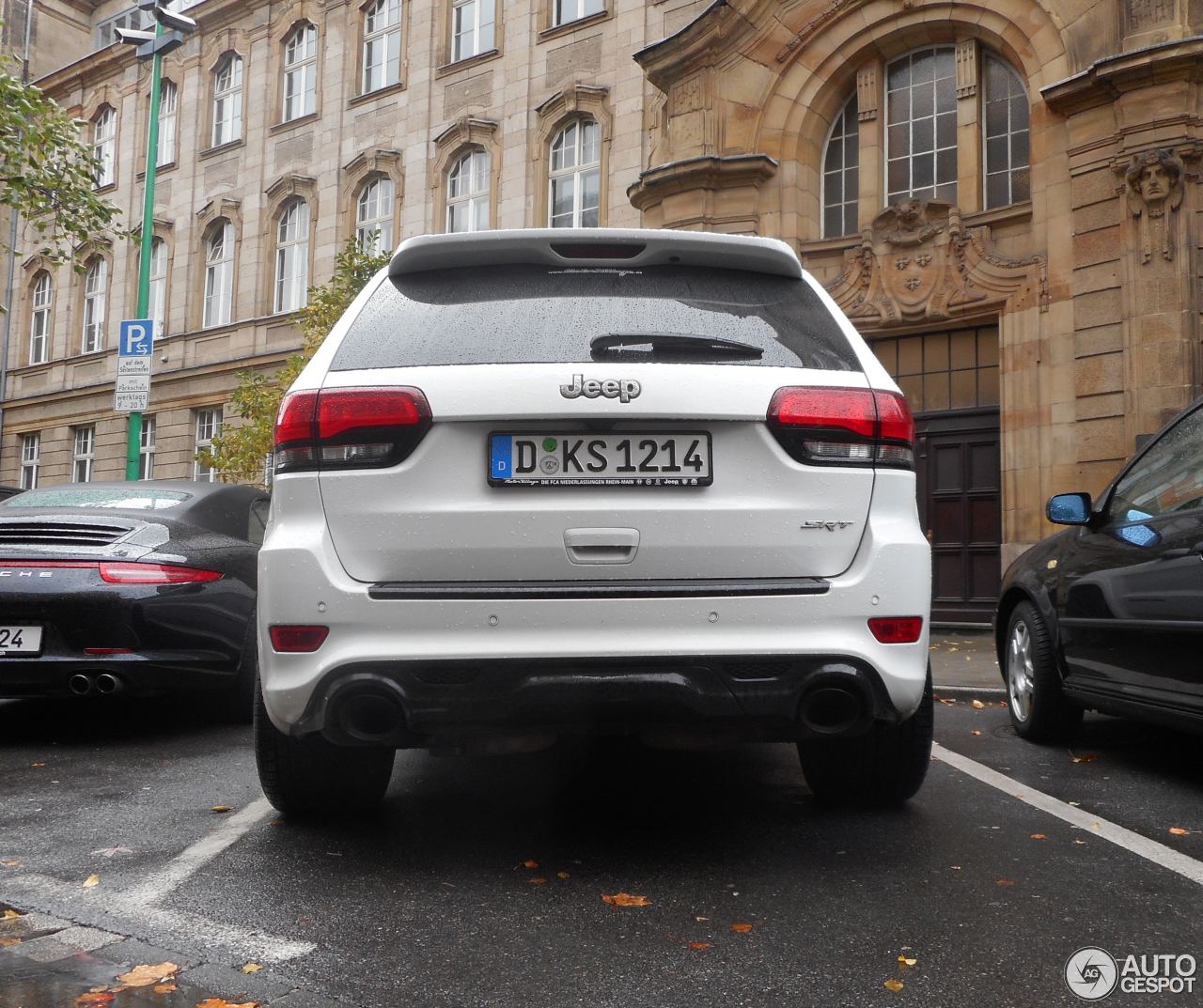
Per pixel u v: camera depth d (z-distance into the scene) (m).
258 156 23.58
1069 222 11.77
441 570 2.91
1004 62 12.90
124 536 5.38
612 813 3.71
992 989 2.24
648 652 2.84
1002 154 12.89
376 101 21.41
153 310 25.81
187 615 5.30
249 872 3.05
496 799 3.90
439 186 20.00
